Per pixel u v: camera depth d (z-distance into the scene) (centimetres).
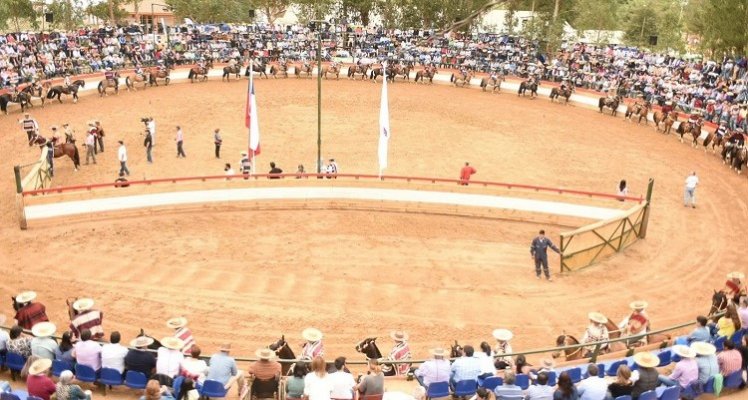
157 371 1209
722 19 4966
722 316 1559
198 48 5878
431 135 4084
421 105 4822
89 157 3431
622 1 7956
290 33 6412
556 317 1972
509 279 2217
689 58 6253
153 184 2789
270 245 2377
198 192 2752
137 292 1983
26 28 7194
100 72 5272
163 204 2627
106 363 1252
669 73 5275
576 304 2069
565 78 5509
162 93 4856
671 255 2488
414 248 2416
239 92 4975
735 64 4909
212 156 3512
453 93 5281
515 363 1391
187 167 3319
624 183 2847
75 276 2072
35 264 2145
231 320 1844
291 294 2019
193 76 5256
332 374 1137
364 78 5634
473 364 1265
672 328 1446
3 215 2538
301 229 2530
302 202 2734
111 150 3553
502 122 4456
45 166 2950
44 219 2456
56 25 6838
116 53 5456
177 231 2455
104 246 2302
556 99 5159
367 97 4972
